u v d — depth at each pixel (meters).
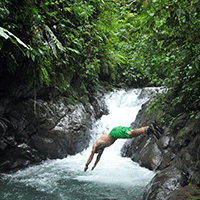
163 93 5.59
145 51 4.79
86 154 6.63
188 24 2.78
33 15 4.02
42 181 4.54
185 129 4.34
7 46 4.17
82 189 4.16
